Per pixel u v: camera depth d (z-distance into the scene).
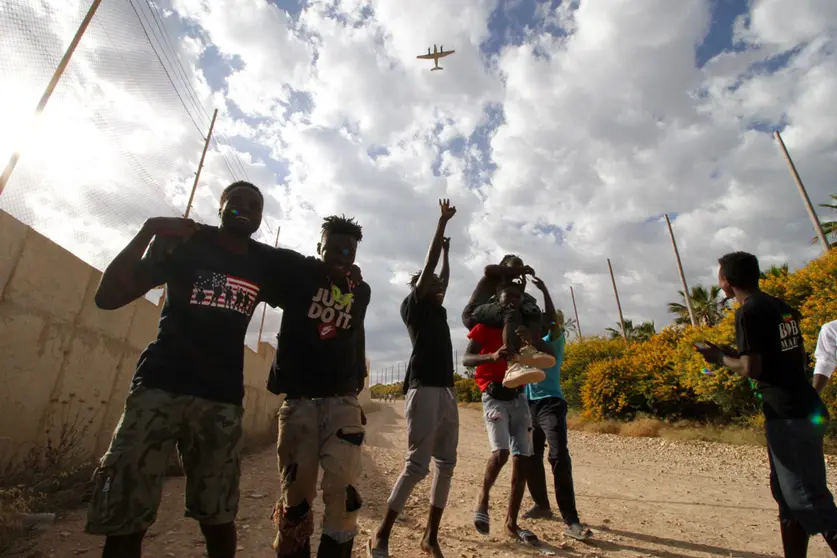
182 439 2.12
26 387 4.41
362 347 2.88
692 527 4.39
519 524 4.27
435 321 3.45
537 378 3.42
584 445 12.98
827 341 2.98
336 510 2.40
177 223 2.18
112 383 5.71
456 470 7.34
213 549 2.15
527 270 4.11
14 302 4.28
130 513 1.89
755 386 2.82
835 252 12.16
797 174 19.20
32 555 2.96
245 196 2.38
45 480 4.12
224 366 2.18
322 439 2.50
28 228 4.41
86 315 5.21
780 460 2.63
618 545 3.77
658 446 12.45
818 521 2.49
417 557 3.29
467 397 45.53
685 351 16.08
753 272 2.87
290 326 2.60
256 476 5.95
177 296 2.20
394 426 17.30
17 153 6.45
